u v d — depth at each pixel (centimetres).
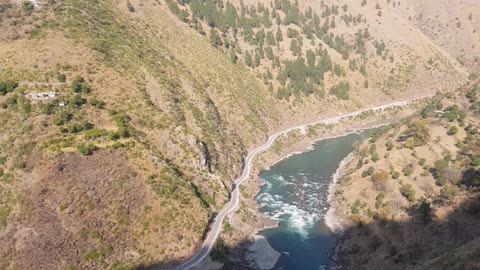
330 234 10938
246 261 9906
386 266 8750
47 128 10069
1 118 10081
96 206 9238
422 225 9338
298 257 10075
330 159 15725
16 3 13312
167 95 13362
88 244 8719
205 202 10962
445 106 15512
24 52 11719
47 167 9281
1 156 9431
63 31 12950
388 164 12356
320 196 12850
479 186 9594
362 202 11469
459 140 12462
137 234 9294
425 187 10738
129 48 14112
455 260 6938
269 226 11300
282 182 13900
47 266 8219
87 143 10025
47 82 11106
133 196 9712
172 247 9406
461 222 8775
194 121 13500
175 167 11119
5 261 8169
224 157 13500
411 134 13600
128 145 10512
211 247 9800
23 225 8550
